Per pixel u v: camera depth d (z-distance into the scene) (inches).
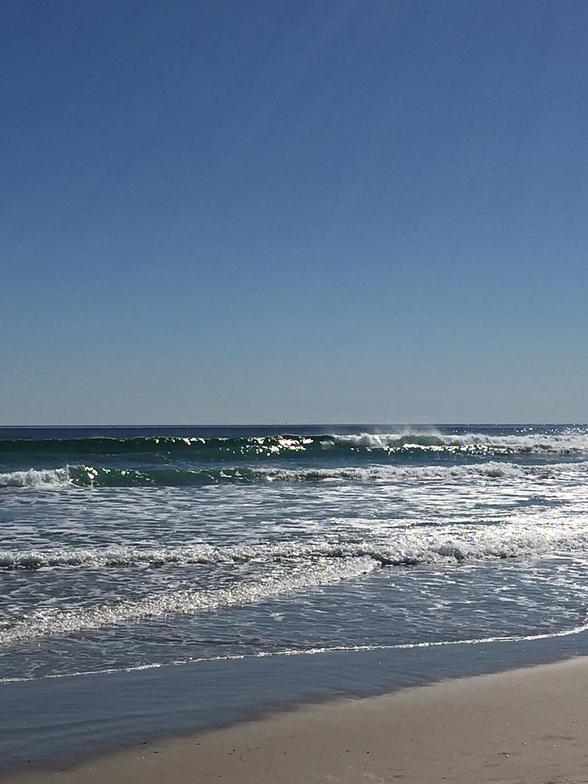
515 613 356.8
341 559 471.5
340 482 1089.4
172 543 530.6
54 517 669.9
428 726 211.0
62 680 251.3
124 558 453.1
